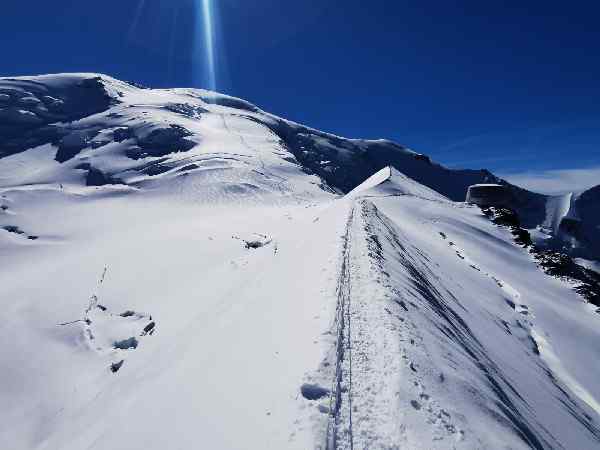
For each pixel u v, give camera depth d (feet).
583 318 113.09
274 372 29.53
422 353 32.45
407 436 21.95
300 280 52.49
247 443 22.49
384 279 48.62
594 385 76.23
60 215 325.42
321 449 20.47
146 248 187.83
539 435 38.06
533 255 165.37
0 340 108.99
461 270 110.93
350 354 30.42
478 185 275.18
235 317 51.19
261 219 250.16
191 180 430.20
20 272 196.65
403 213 178.09
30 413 76.74
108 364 87.66
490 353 57.57
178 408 30.99
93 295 133.69
